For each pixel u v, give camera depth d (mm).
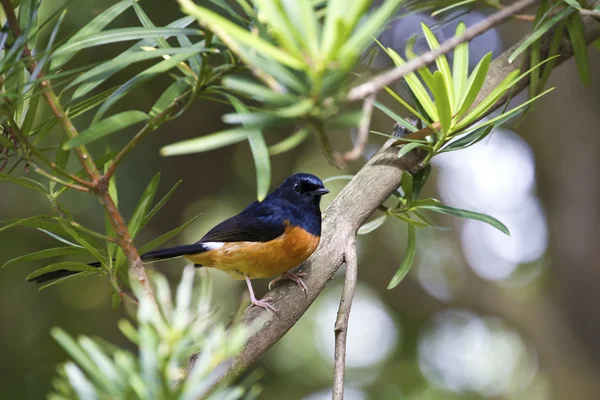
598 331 18891
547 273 21750
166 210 18844
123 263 5508
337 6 2826
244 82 3027
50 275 7336
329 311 20219
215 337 3193
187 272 3246
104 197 4402
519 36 18297
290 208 9234
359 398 20641
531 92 7852
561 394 19297
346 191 7805
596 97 18250
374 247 21422
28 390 15820
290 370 19219
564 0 6688
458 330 22969
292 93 3246
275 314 6941
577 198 18703
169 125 17844
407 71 3273
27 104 5250
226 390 3428
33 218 5117
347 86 3225
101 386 3098
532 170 22703
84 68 4211
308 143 18953
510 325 21688
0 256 15633
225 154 19109
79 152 4367
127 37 4430
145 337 3064
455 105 6020
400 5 6254
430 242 21812
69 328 16531
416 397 20609
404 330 21875
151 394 3029
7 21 4535
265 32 3945
